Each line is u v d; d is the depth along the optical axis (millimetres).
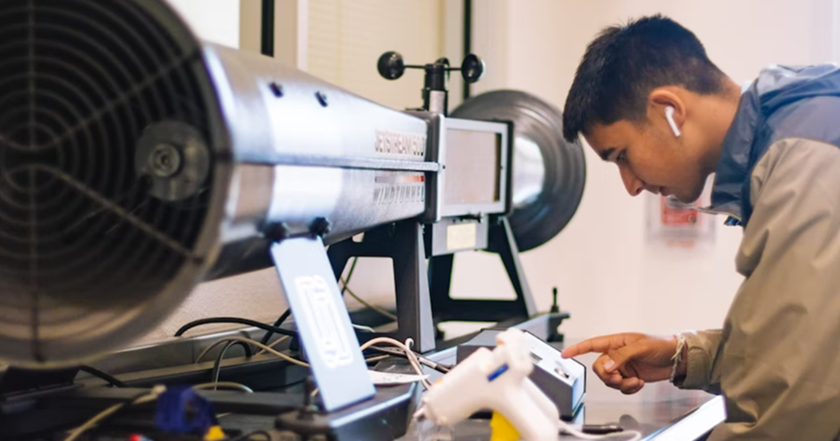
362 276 1835
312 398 776
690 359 1359
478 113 1922
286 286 742
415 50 2275
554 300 1881
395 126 1104
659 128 1338
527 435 763
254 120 653
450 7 2404
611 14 2650
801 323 1046
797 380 1041
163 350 1124
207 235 604
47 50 675
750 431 1084
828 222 1062
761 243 1099
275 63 817
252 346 1260
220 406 765
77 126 651
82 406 803
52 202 656
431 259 1807
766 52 2506
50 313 645
